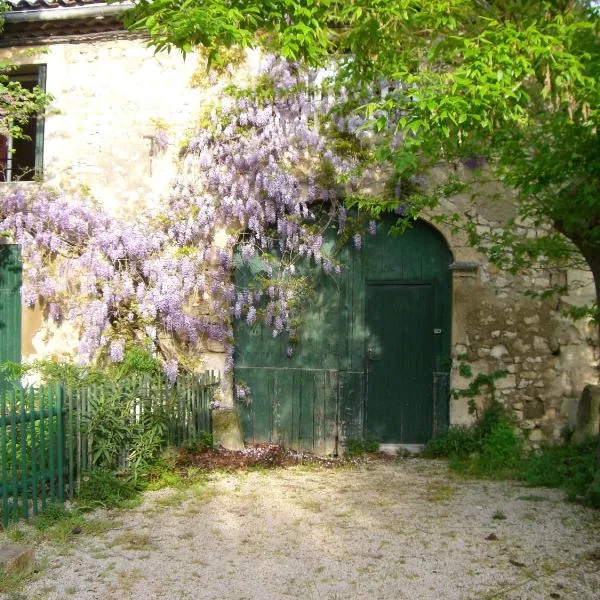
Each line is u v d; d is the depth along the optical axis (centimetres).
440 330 838
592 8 474
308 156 852
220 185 856
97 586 439
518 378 815
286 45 432
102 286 870
